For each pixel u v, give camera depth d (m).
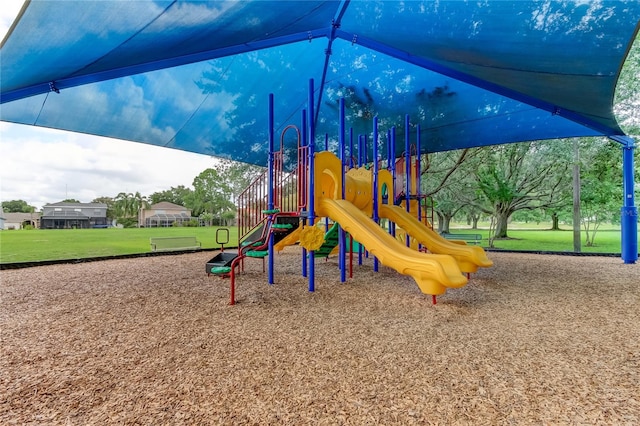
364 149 6.66
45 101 4.59
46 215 40.09
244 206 5.78
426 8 3.02
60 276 5.14
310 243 3.97
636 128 8.27
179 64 3.58
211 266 5.19
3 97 2.92
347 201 4.57
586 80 3.47
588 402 1.56
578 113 4.75
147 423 1.40
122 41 2.55
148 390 1.69
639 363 2.00
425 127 6.98
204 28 2.79
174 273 5.39
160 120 5.80
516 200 10.82
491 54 3.42
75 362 2.04
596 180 9.08
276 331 2.59
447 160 10.69
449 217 12.71
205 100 5.57
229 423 1.40
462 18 2.96
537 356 2.10
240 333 2.55
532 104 4.70
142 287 4.29
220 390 1.69
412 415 1.46
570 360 2.04
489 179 9.90
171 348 2.26
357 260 6.96
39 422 1.42
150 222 39.94
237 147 7.60
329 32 4.14
